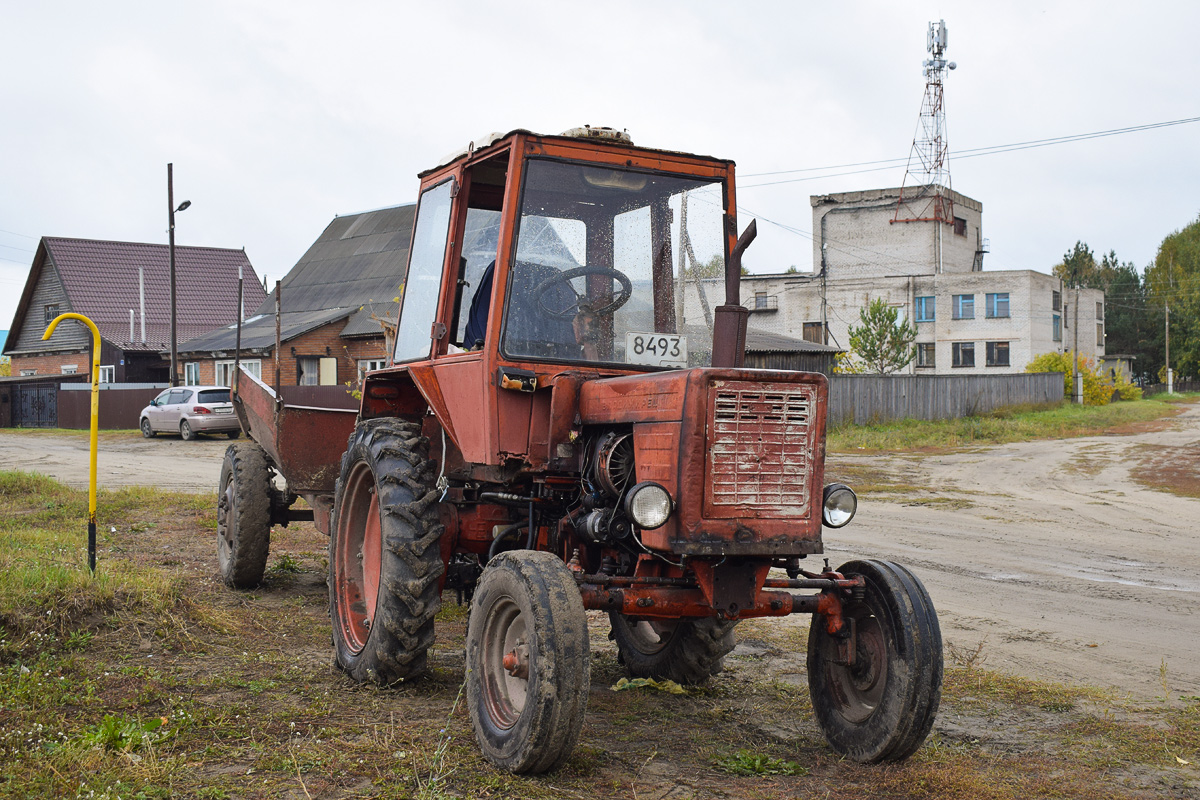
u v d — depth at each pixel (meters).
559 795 3.79
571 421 4.68
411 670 5.05
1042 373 43.94
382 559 5.02
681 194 5.25
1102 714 5.18
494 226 5.40
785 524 4.04
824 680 4.64
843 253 59.81
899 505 15.11
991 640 6.84
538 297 4.86
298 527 11.47
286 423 7.45
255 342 31.61
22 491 13.49
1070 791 4.07
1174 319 87.44
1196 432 30.31
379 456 5.21
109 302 44.66
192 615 6.38
